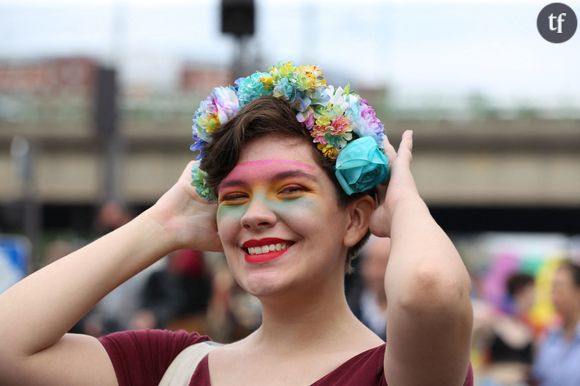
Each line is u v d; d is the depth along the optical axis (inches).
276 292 117.7
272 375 117.3
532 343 326.3
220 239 128.1
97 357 125.7
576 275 293.6
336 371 114.7
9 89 1444.4
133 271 129.3
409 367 106.5
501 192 1214.9
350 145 119.3
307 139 119.6
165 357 128.2
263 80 121.9
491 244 1514.5
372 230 120.2
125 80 1330.0
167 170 1268.5
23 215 828.0
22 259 368.2
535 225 1519.4
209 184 124.3
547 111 1194.0
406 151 122.7
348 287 268.8
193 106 1268.5
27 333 121.2
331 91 121.6
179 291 335.9
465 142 1213.1
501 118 1201.4
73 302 123.7
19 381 122.3
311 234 118.0
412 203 114.8
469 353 108.2
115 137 900.6
